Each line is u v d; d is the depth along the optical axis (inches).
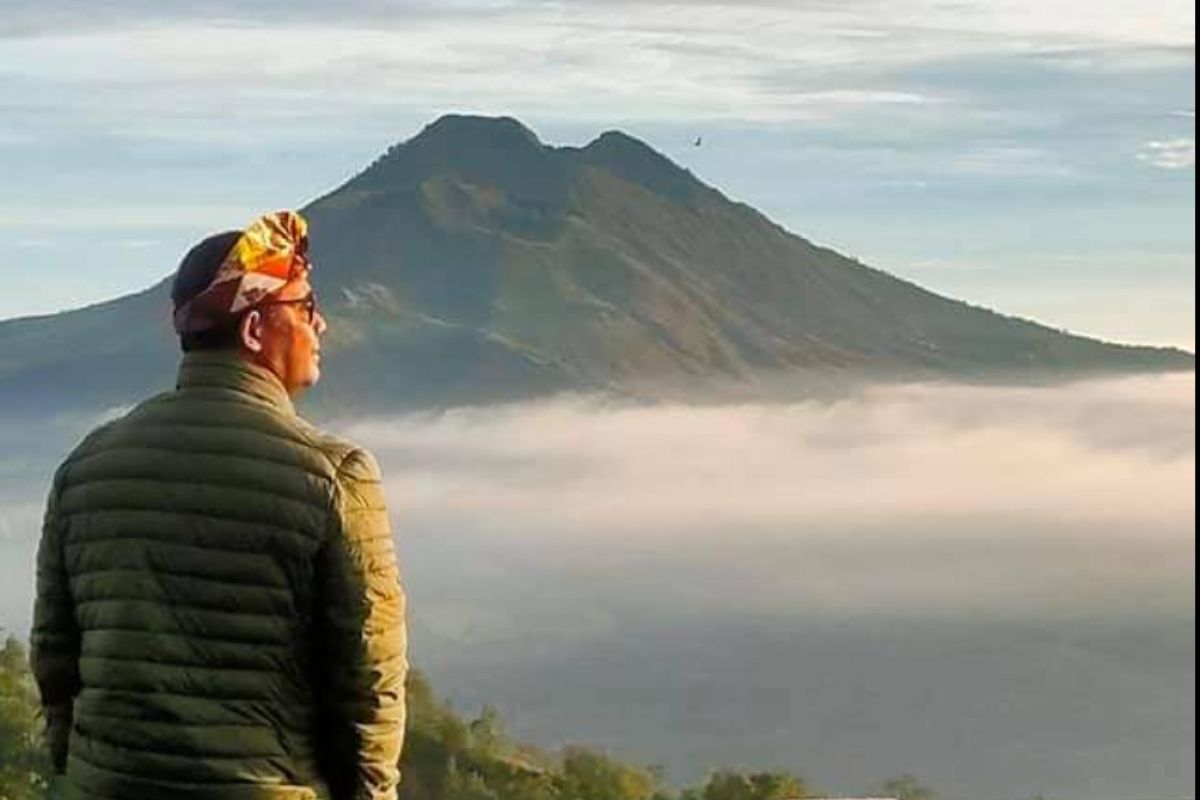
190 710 157.6
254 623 158.1
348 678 159.8
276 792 158.4
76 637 170.9
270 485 159.3
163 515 160.2
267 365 167.5
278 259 167.2
